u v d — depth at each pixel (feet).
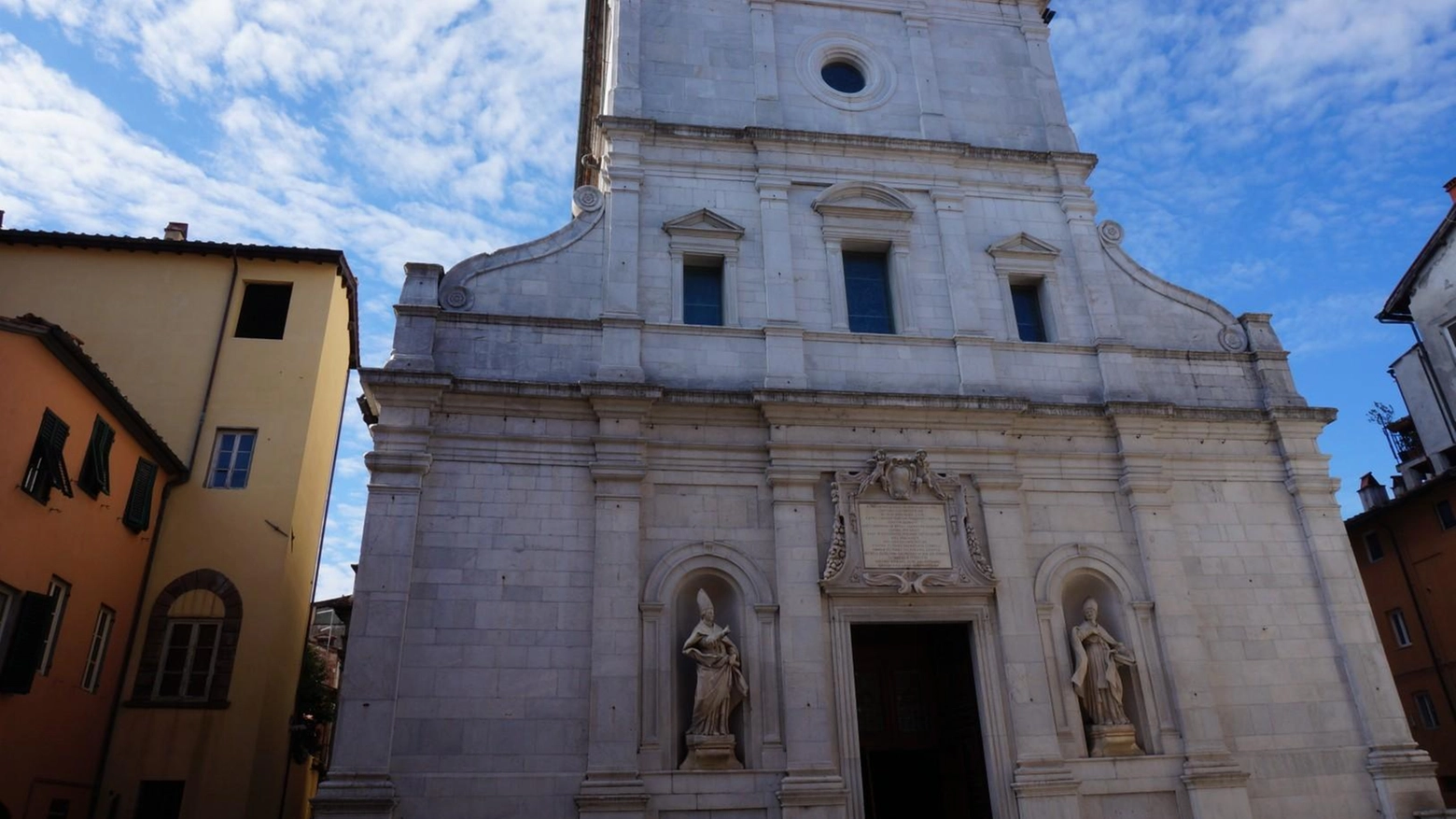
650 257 72.95
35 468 57.41
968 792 65.31
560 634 60.64
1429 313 104.94
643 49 81.05
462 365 66.74
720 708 60.03
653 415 67.10
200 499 74.18
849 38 85.46
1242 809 62.23
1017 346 74.90
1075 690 64.95
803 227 76.43
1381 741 65.62
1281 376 77.36
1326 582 70.33
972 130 84.02
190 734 67.36
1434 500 101.30
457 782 56.13
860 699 70.03
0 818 55.26
